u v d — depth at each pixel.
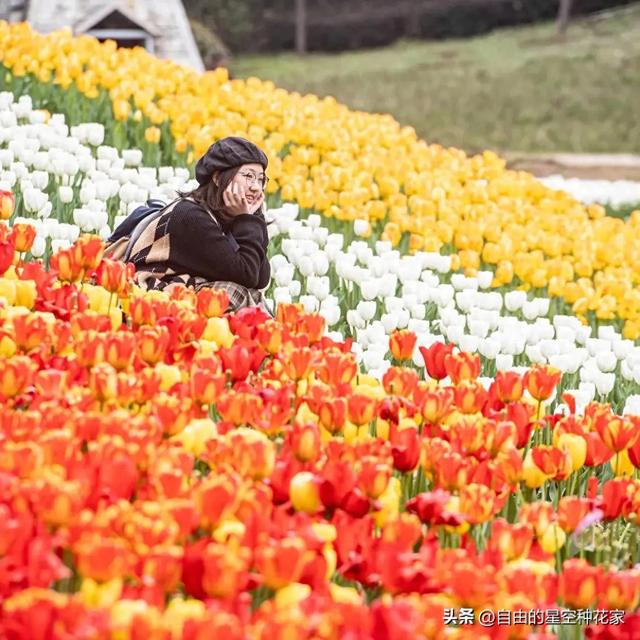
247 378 8.42
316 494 6.00
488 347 10.97
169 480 5.53
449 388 7.78
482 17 98.44
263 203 12.24
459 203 19.48
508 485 6.80
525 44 89.56
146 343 7.62
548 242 17.70
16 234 9.85
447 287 13.57
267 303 12.88
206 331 8.87
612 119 65.94
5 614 4.52
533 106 69.19
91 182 15.02
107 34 36.53
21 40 21.50
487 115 67.31
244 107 21.25
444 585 5.27
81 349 7.29
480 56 86.81
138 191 14.80
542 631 5.74
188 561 5.00
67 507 5.12
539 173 46.47
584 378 10.77
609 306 15.19
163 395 6.63
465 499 6.19
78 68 20.08
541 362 11.41
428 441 6.87
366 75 82.19
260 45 96.81
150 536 5.10
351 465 6.00
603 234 19.38
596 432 7.58
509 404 7.77
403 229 17.14
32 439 6.00
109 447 5.84
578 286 15.58
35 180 14.31
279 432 7.54
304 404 7.56
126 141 19.53
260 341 8.52
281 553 4.96
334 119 22.69
